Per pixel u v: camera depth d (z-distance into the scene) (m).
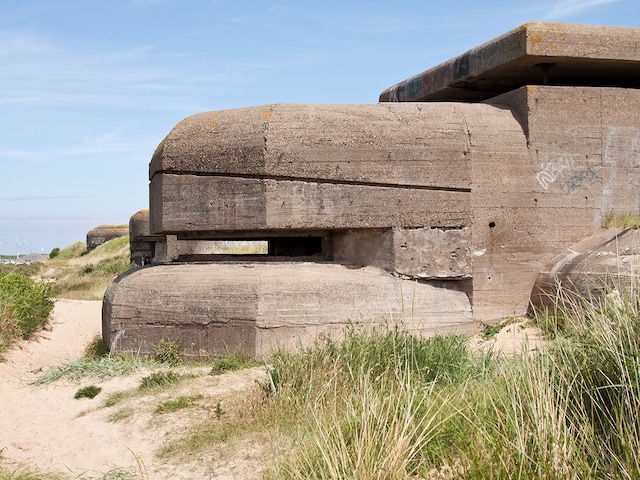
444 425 4.23
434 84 10.02
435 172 8.05
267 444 4.86
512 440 3.71
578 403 3.83
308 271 7.96
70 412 6.43
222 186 8.18
